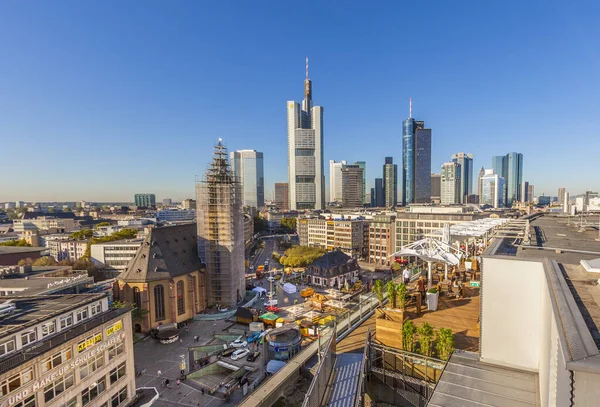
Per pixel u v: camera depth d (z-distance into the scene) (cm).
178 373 5428
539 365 1611
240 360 5728
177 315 7825
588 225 3744
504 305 1761
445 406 1431
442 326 2444
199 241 9156
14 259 11075
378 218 15412
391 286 2423
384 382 2111
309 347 2534
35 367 3119
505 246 2428
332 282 10981
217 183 9206
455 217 13138
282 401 2039
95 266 11994
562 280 1357
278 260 16038
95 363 3800
